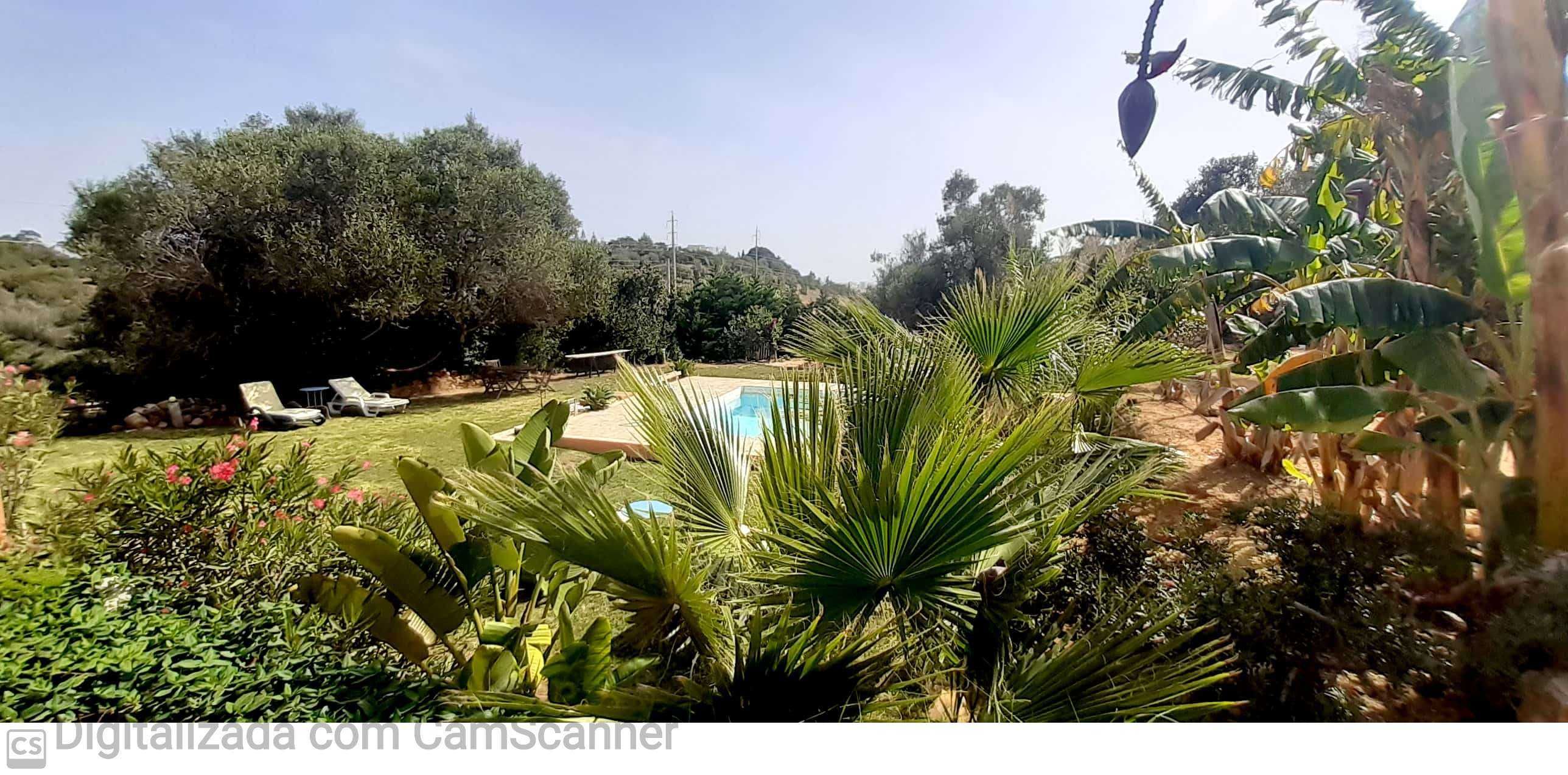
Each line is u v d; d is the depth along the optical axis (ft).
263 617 7.46
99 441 31.19
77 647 5.96
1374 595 8.53
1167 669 6.12
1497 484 9.93
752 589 7.32
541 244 50.52
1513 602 8.29
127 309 37.29
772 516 7.24
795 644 5.74
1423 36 10.84
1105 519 10.39
